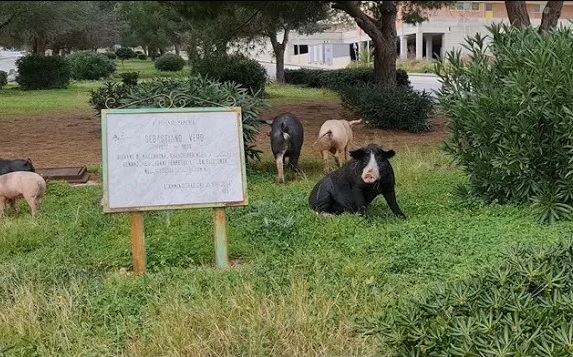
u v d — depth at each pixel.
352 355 3.56
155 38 41.16
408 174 8.86
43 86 30.28
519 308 3.14
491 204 6.89
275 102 22.70
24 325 4.00
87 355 3.70
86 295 4.45
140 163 5.15
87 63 37.75
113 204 5.07
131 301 4.41
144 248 5.17
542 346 2.92
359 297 4.29
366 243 5.51
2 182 7.06
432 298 3.48
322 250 5.43
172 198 5.19
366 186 6.59
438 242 5.48
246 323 3.85
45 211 7.34
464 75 7.19
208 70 21.17
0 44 35.31
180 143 5.23
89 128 16.42
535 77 6.34
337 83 27.12
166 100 8.20
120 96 14.16
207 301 4.15
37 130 16.11
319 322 3.82
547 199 6.25
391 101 15.12
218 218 5.28
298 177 9.36
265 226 5.89
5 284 4.68
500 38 7.04
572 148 6.15
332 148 9.25
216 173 5.29
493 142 6.71
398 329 3.27
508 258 3.78
